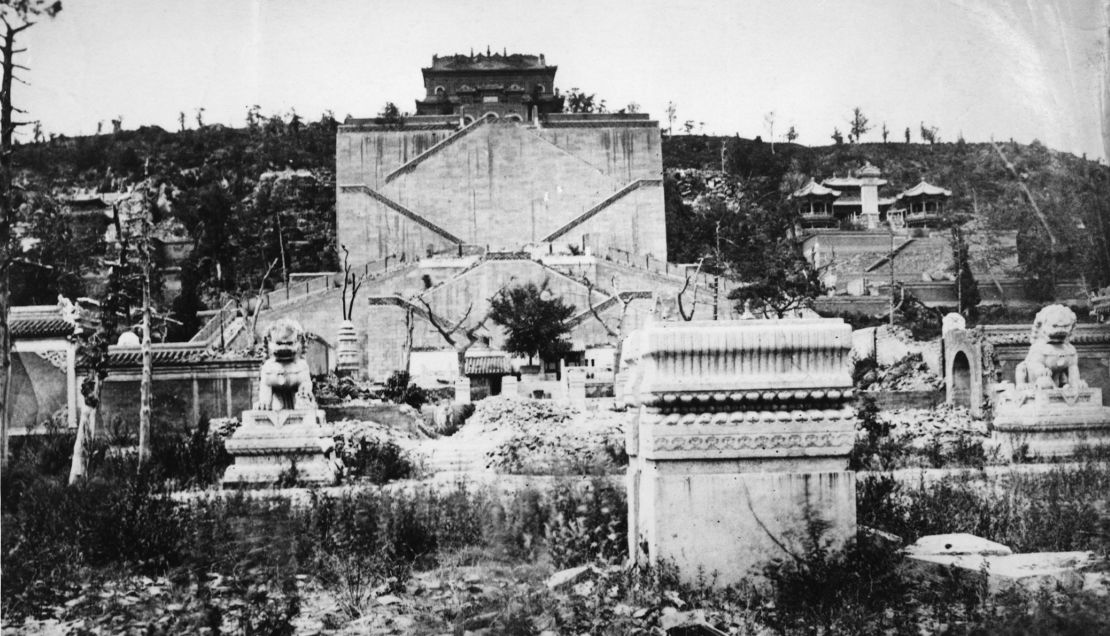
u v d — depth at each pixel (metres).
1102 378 33.09
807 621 9.84
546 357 60.62
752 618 10.09
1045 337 23.03
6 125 24.19
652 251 88.12
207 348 36.53
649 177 89.94
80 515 14.77
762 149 108.94
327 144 105.00
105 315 29.88
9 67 24.36
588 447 26.88
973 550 11.68
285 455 21.48
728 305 68.50
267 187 94.25
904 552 11.50
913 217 83.19
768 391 10.83
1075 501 14.58
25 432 32.34
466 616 10.64
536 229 89.00
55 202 61.34
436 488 19.53
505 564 13.01
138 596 12.05
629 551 11.85
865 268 80.25
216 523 14.07
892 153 97.00
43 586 12.39
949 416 30.61
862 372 39.06
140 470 20.14
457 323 68.50
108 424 33.16
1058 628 9.41
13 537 14.27
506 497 16.28
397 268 76.56
